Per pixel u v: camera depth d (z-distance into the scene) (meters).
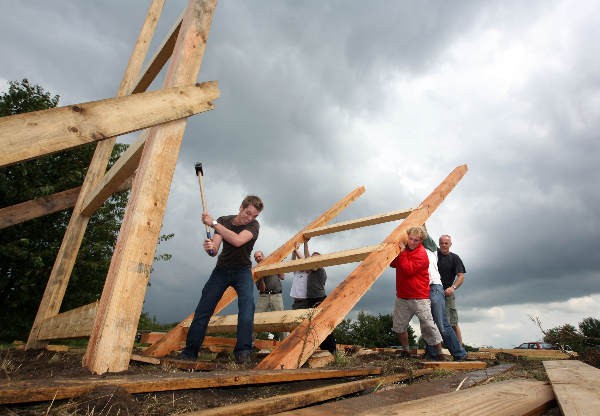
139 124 2.47
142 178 2.61
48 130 2.06
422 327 4.50
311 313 3.46
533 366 4.34
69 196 4.63
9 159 1.90
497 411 1.45
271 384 2.57
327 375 2.56
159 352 4.34
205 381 1.86
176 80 2.85
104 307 2.38
